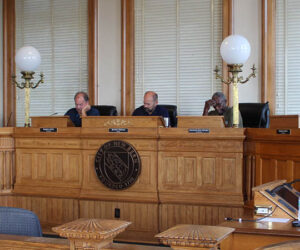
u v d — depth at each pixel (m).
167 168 3.84
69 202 4.11
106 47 6.43
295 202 2.56
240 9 5.90
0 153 4.30
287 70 5.75
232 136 3.66
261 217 2.45
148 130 3.86
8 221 1.97
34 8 6.85
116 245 1.30
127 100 6.34
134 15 6.38
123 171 3.90
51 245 1.33
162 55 6.28
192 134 3.76
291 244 1.08
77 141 4.11
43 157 4.24
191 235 1.17
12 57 6.91
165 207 3.82
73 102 6.66
